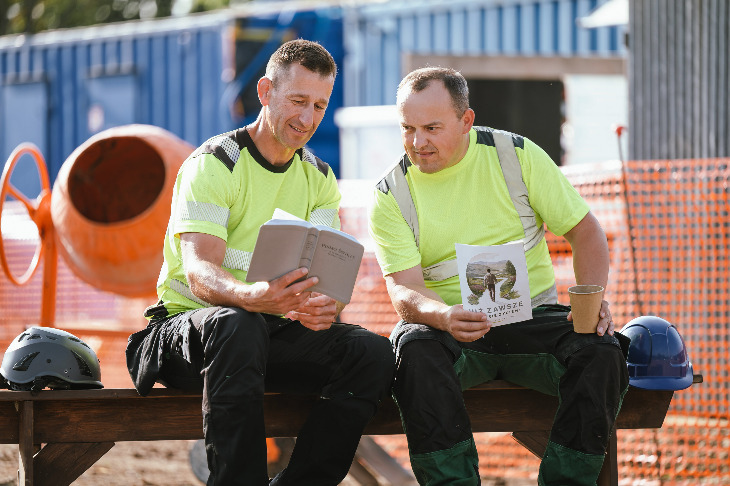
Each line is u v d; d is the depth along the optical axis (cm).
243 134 860
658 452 1307
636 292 1435
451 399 790
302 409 858
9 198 3114
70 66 3094
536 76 2578
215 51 2806
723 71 1588
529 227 905
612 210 1546
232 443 738
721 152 1588
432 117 858
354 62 2683
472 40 2627
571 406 810
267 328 784
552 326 848
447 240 898
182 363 806
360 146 2528
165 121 2903
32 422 803
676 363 870
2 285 2038
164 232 1390
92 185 1479
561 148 2781
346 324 830
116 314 1961
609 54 2595
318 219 891
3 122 3209
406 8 2647
